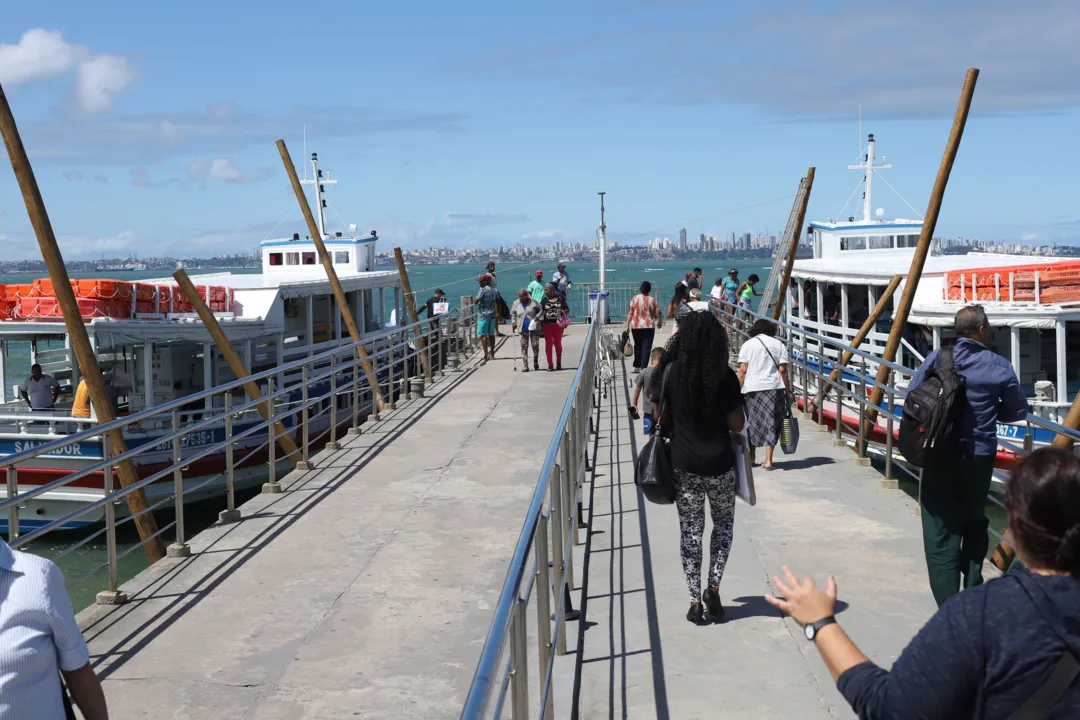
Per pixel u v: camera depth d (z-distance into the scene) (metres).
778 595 7.11
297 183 21.34
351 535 9.34
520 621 4.11
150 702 5.98
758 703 5.46
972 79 12.78
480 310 23.42
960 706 2.28
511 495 10.73
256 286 22.66
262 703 5.96
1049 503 2.29
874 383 10.82
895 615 6.69
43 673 3.19
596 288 36.56
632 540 8.59
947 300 19.64
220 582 8.09
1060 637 2.21
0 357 19.09
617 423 14.89
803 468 11.15
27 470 17.52
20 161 12.44
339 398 23.88
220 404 20.77
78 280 18.28
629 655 6.16
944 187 13.55
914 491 17.16
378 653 6.66
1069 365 19.98
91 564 16.45
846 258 29.95
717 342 6.29
